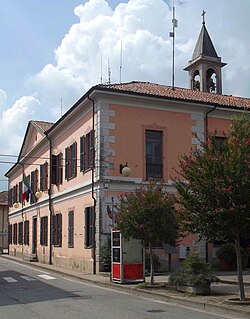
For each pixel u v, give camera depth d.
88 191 23.33
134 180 22.33
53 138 30.70
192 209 12.30
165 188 22.77
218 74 37.25
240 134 12.68
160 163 23.11
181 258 22.48
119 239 17.72
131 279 17.38
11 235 47.00
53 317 10.87
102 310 11.84
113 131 22.25
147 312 11.50
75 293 15.66
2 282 20.00
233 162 11.80
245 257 22.41
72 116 26.00
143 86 25.94
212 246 23.33
